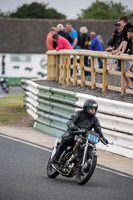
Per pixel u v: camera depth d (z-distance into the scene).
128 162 40.69
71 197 27.69
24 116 64.88
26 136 51.50
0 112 68.06
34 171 34.84
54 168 33.00
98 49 68.50
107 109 45.66
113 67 59.94
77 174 31.77
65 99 51.94
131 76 49.22
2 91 146.50
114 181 33.12
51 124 53.34
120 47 52.38
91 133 31.22
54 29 68.75
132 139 42.28
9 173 33.47
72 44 68.00
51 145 46.66
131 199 28.16
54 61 69.38
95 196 28.34
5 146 44.59
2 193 27.67
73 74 60.12
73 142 32.53
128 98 48.75
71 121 32.12
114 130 45.09
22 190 28.72
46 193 28.31
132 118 42.69
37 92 59.91
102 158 41.84
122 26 52.44
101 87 53.88
